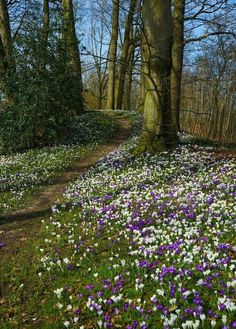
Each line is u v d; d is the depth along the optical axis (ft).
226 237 24.91
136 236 27.53
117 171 48.11
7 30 84.48
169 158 49.52
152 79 51.83
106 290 20.65
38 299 21.63
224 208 29.14
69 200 39.58
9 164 62.34
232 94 112.27
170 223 27.86
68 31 77.87
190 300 18.71
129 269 22.56
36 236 30.94
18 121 72.49
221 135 112.88
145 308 18.71
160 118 54.34
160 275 20.63
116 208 33.78
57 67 75.20
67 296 21.15
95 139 80.07
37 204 40.45
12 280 24.07
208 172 41.01
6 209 39.24
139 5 53.83
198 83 124.57
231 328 16.01
